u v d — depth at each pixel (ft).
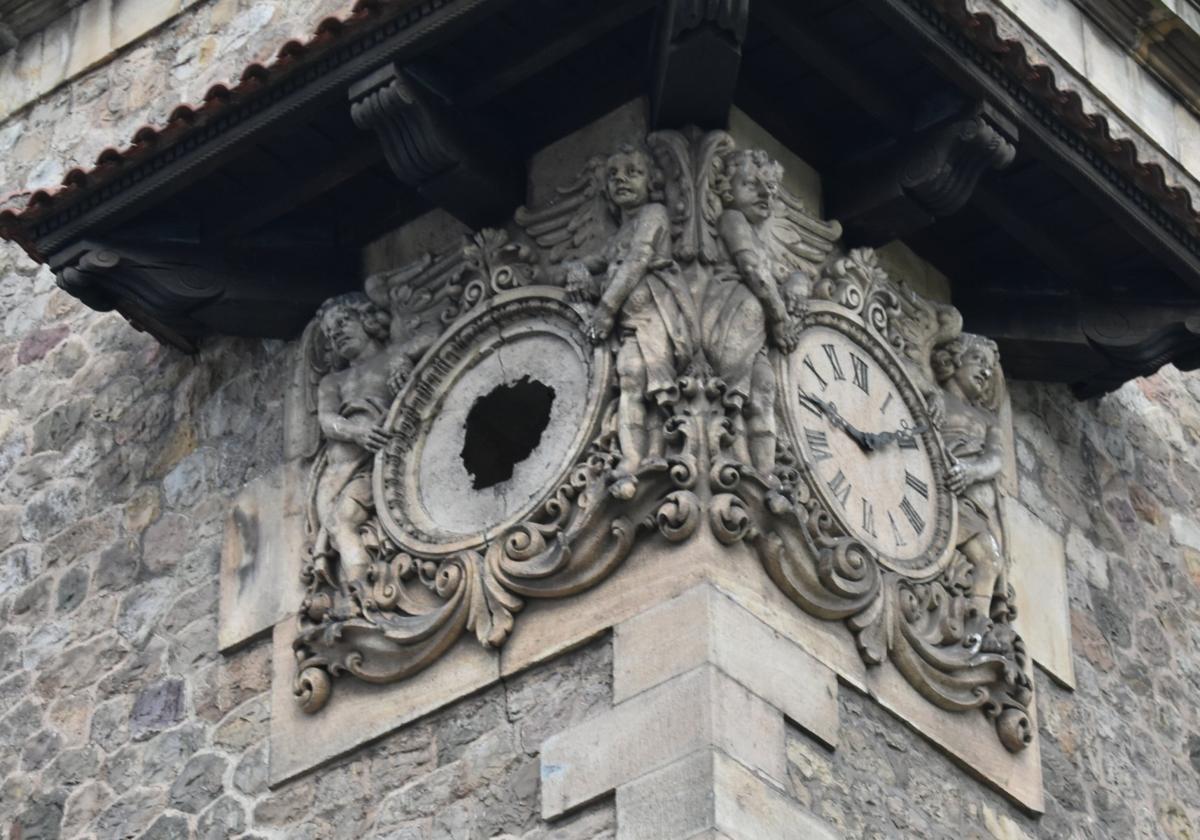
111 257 56.59
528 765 50.47
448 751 51.70
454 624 52.11
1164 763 59.36
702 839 47.32
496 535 52.19
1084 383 61.72
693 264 52.65
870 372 54.85
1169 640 61.62
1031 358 59.72
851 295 54.95
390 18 52.39
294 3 64.75
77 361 63.21
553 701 50.78
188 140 55.06
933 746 53.11
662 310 52.03
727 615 49.70
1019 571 57.72
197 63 66.03
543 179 54.90
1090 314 59.06
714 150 53.16
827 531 52.03
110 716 57.21
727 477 50.57
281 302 57.47
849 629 52.03
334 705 53.52
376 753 52.65
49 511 61.26
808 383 53.36
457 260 55.62
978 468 56.44
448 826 50.93
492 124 54.70
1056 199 56.59
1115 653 59.82
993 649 54.49
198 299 57.11
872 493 53.62
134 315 58.90
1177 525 64.03
